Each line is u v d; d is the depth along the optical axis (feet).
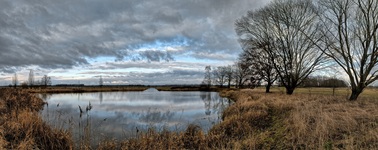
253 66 95.66
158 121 42.86
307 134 22.54
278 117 35.09
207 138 26.37
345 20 46.93
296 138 22.39
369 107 32.89
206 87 258.37
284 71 79.66
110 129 34.76
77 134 29.35
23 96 68.69
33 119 25.02
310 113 30.22
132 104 79.56
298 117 27.91
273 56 81.76
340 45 48.19
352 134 20.88
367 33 43.57
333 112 29.45
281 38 77.10
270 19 78.18
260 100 54.29
